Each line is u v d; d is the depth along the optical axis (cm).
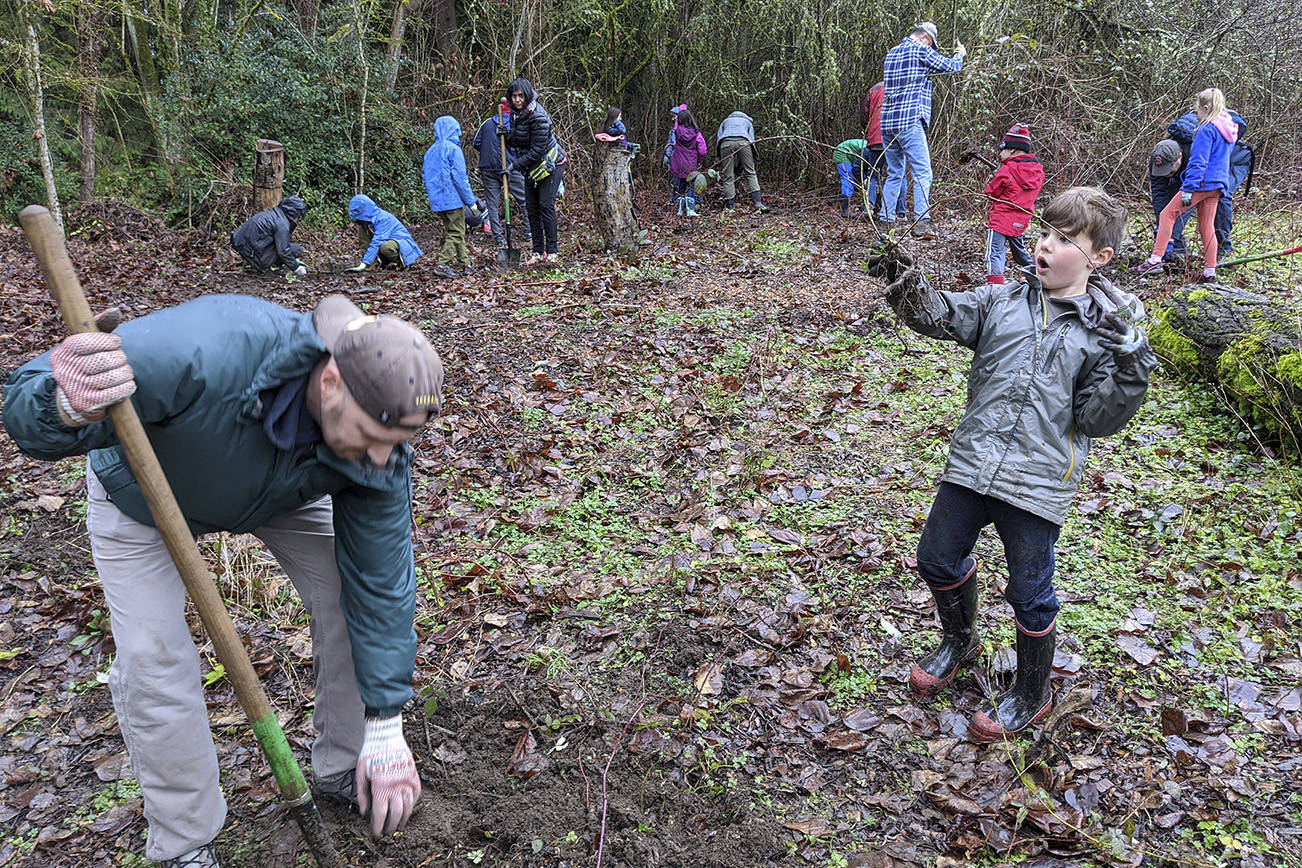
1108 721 313
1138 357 261
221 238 1225
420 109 1502
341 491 230
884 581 393
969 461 294
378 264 1041
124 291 932
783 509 457
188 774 236
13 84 1348
